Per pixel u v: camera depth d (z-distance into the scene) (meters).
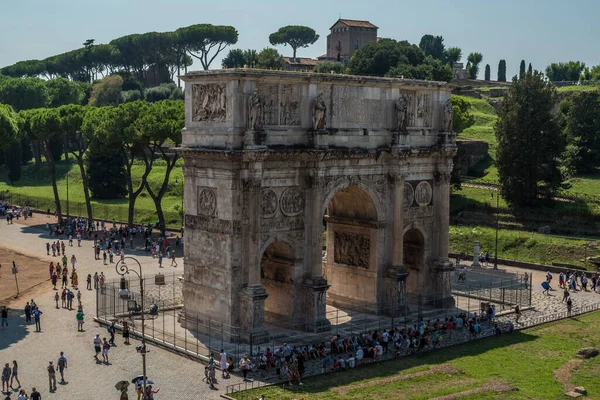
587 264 108.25
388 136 79.69
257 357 66.25
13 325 78.00
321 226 74.44
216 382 61.56
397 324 78.44
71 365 65.69
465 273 100.88
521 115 129.88
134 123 119.62
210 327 72.38
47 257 114.44
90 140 127.12
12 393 59.25
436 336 72.94
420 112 83.19
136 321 77.81
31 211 161.62
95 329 76.44
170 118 118.06
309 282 74.06
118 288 90.62
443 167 84.69
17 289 92.56
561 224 124.62
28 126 141.50
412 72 167.12
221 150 68.38
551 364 66.38
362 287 82.81
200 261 73.19
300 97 72.94
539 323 80.94
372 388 58.97
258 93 69.75
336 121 75.50
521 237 118.19
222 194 70.06
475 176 152.75
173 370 64.50
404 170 80.50
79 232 125.38
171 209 146.62
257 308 70.06
